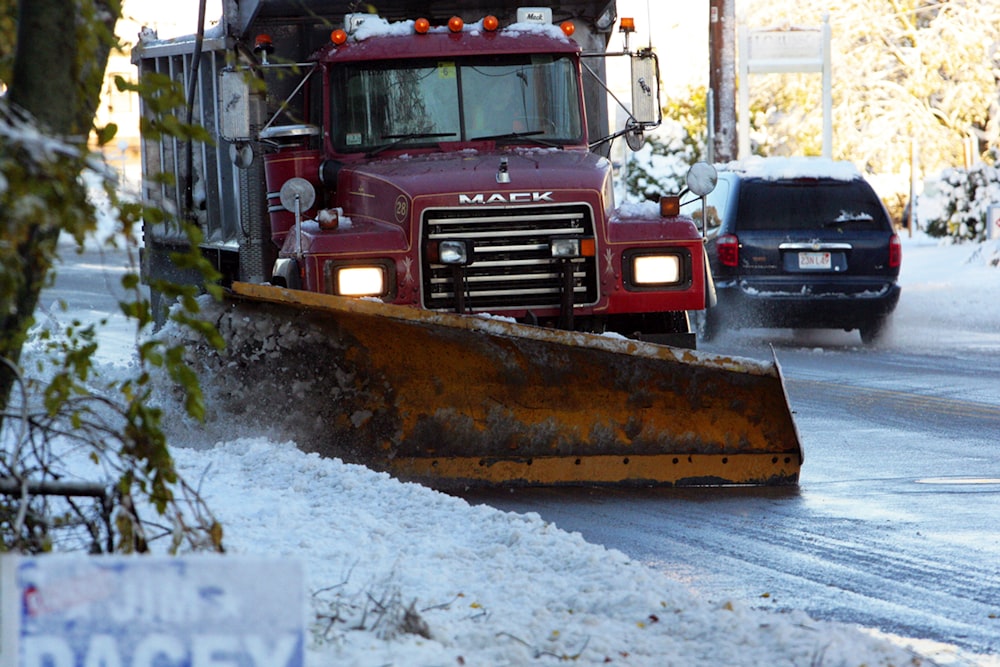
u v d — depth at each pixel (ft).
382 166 105.91
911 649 49.16
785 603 58.18
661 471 85.87
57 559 28.45
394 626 46.52
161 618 28.48
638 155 309.83
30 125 33.12
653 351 82.64
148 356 37.19
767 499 81.82
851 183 177.88
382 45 110.83
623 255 100.01
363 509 69.36
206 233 132.46
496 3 120.26
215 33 127.44
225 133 106.73
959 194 332.80
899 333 194.80
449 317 81.66
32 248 36.91
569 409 85.05
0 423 40.22
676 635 48.57
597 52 122.52
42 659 28.30
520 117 112.06
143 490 39.42
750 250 175.94
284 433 84.89
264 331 84.02
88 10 35.81
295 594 28.58
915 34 406.62
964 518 76.02
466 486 85.20
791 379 143.95
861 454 98.22
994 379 141.90
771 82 443.73
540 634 48.19
